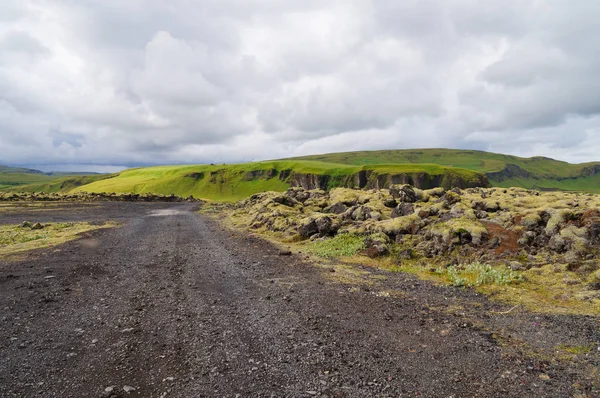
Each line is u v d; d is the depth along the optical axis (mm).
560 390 7039
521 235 17828
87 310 11719
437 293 13453
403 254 18875
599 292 12195
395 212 26078
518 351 8703
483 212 21438
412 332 9914
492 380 7430
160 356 8547
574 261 14727
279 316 11242
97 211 51719
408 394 6957
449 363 8164
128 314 11391
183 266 18469
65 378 7516
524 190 31656
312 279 15828
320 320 10867
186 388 7152
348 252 20750
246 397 6844
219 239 28094
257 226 34562
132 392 7004
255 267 18297
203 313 11531
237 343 9281
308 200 42844
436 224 20688
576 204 19875
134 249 23156
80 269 17203
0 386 7156
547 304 11906
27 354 8570
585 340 9156
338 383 7363
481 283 14328
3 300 12469
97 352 8742
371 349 8906
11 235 27312
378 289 14164
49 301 12492
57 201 65562
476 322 10594
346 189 42344
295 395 6926
